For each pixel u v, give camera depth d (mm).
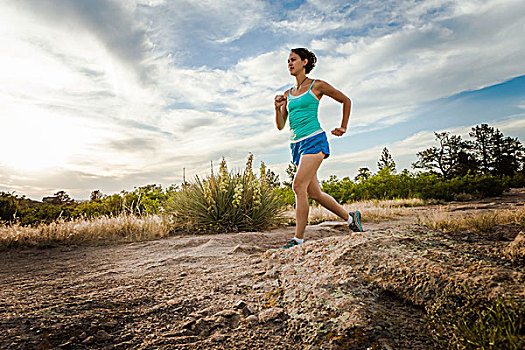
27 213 8219
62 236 4836
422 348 1406
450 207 8414
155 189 9922
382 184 14656
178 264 3076
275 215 6512
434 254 2092
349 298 1798
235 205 5949
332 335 1543
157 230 5504
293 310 1849
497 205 7711
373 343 1455
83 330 1585
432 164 35469
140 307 1942
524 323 1282
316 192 3740
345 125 3471
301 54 3633
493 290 1499
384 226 5562
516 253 2010
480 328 1342
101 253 3984
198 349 1519
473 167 35938
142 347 1513
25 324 1594
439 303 1603
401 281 1836
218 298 2080
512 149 39812
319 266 2309
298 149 3549
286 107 3916
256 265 2779
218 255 3383
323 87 3467
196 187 6594
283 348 1538
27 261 3617
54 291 2238
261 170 7129
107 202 9172
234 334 1660
